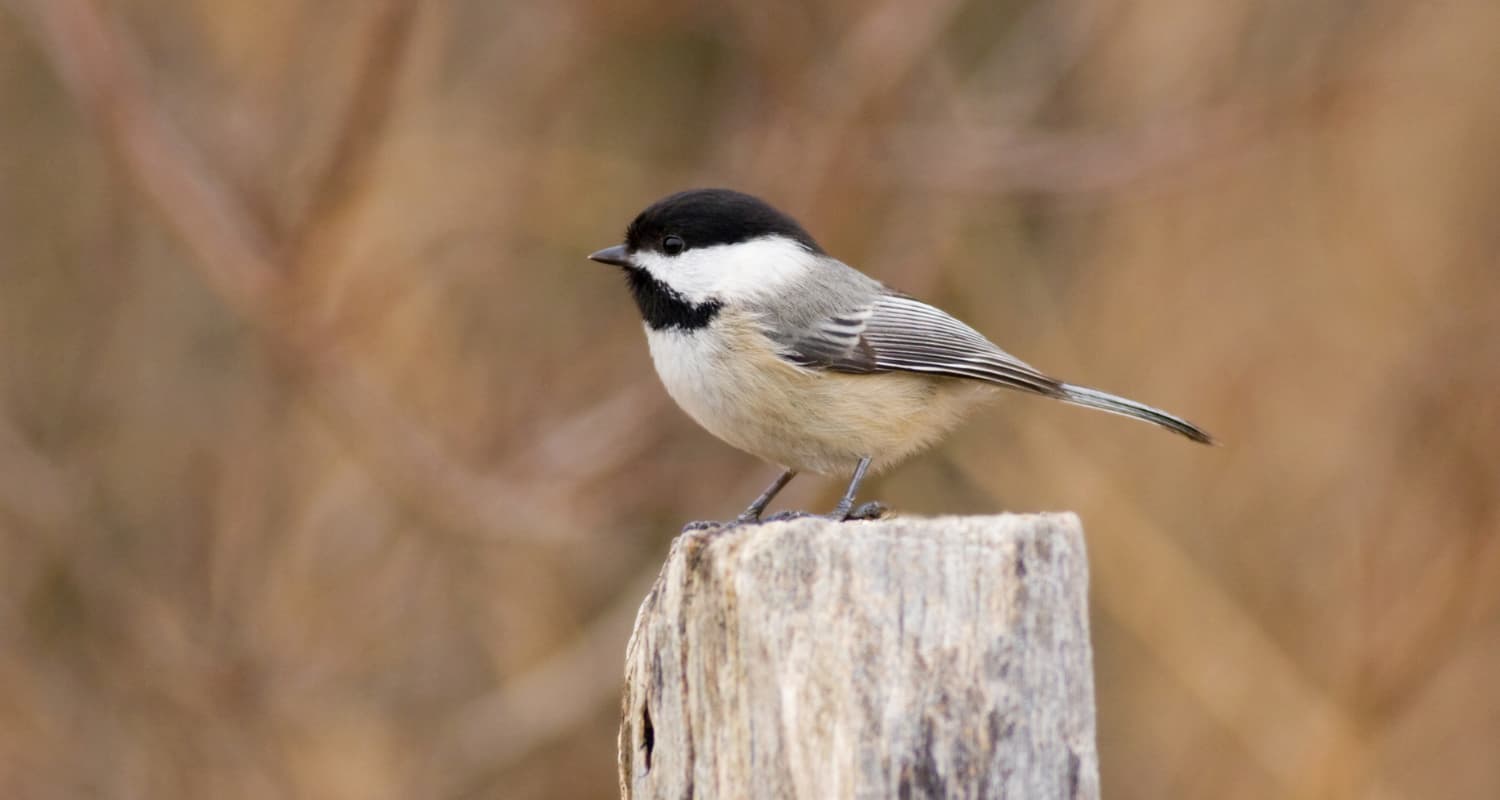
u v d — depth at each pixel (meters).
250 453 11.98
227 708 11.60
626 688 5.09
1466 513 11.50
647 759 4.89
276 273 10.01
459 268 12.09
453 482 10.77
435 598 12.23
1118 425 12.31
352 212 10.27
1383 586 11.59
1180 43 12.09
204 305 12.38
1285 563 12.09
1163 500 12.20
